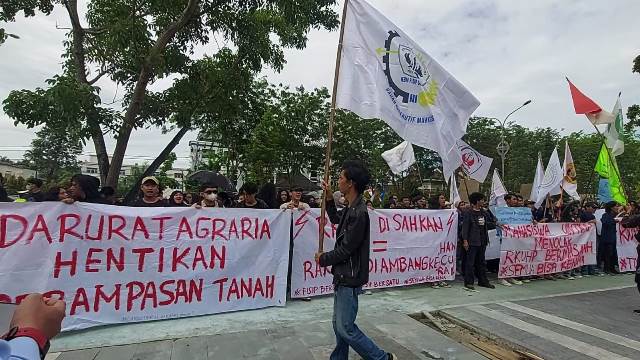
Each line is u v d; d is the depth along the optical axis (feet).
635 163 138.62
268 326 17.49
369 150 104.47
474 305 21.97
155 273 17.71
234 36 32.32
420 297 23.34
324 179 15.01
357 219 12.39
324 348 15.34
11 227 15.34
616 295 25.54
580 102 34.27
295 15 32.50
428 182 142.51
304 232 21.89
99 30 30.25
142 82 29.53
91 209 16.66
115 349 14.78
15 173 213.87
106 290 16.79
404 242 25.18
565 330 18.51
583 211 36.70
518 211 30.73
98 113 28.04
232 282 19.27
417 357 14.94
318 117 93.25
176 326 17.21
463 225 26.17
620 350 16.37
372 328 17.74
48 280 15.76
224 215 19.25
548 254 30.58
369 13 18.19
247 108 36.42
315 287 22.11
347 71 17.54
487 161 34.63
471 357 15.07
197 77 32.48
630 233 35.04
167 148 33.47
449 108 19.97
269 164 86.74
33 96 24.86
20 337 3.38
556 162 37.63
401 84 18.51
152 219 17.76
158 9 29.94
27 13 29.01
